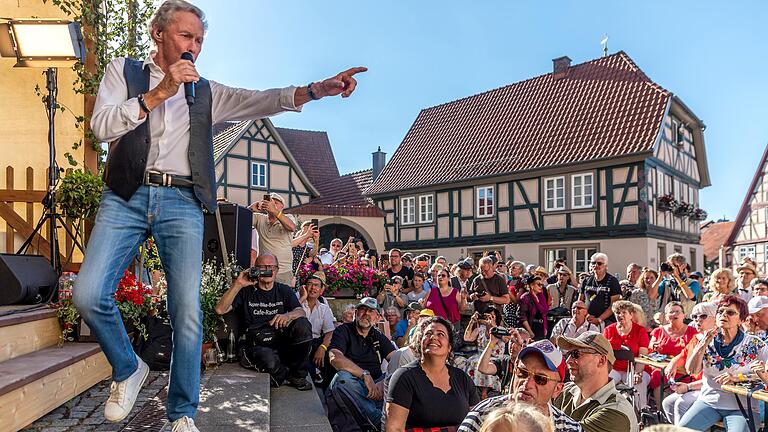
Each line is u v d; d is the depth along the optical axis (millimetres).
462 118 26047
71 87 6367
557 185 20359
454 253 23234
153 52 2219
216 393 3850
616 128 19750
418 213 24562
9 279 3865
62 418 3213
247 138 22625
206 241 5359
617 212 18922
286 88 2336
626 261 18750
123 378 2217
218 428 3092
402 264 11070
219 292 4953
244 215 5625
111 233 2133
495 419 1739
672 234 20531
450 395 3770
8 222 5418
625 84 20891
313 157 30703
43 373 2928
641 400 6090
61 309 3773
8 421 2662
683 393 5332
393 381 3781
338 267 9266
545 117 22453
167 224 2180
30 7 6281
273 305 5012
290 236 6918
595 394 3537
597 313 8789
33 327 3510
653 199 19047
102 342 2154
